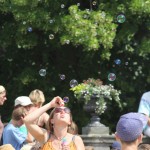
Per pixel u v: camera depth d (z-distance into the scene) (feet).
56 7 78.28
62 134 36.09
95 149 65.87
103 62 87.40
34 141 46.21
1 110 87.20
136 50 82.28
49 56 88.38
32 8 76.48
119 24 81.00
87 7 83.82
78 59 88.33
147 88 88.69
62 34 76.23
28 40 80.28
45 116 46.32
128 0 77.87
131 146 27.63
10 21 84.23
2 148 35.29
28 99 48.06
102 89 66.49
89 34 74.38
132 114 28.19
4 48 89.10
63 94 86.63
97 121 67.92
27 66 88.28
